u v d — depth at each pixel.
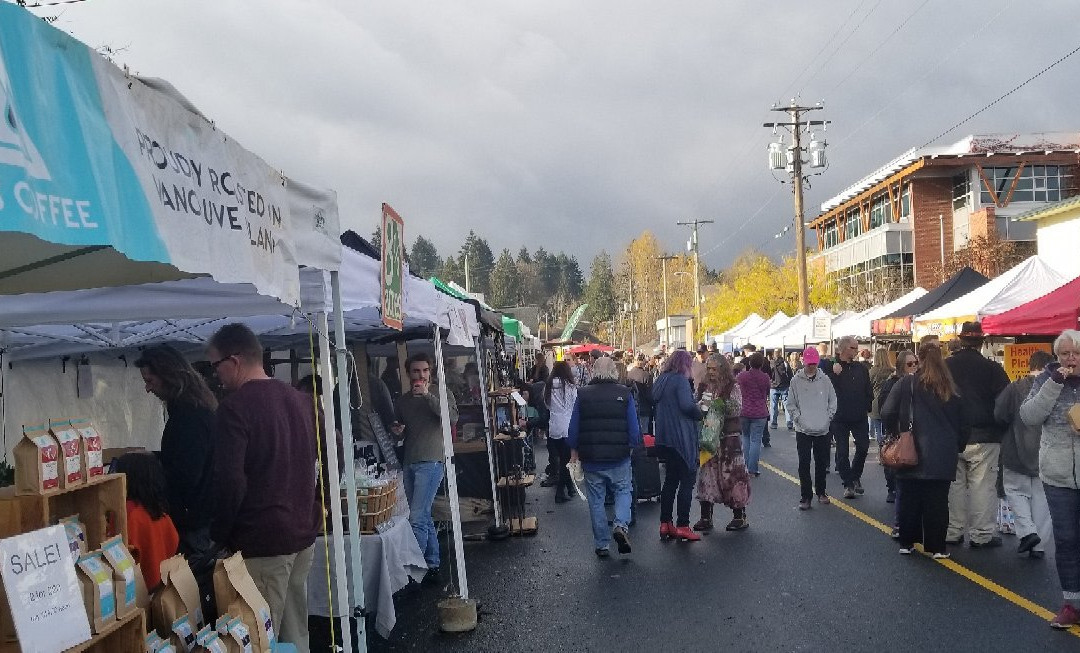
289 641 5.23
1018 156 59.22
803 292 37.59
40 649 2.94
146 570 4.44
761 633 6.74
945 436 8.71
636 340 127.81
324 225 4.65
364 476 7.28
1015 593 7.54
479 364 11.00
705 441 10.68
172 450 5.35
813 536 10.26
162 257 2.70
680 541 10.32
